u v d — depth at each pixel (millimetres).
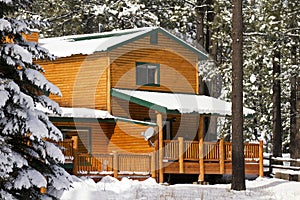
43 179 15609
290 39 42125
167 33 39031
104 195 27031
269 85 48406
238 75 31312
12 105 15336
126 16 49906
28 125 15281
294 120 48000
